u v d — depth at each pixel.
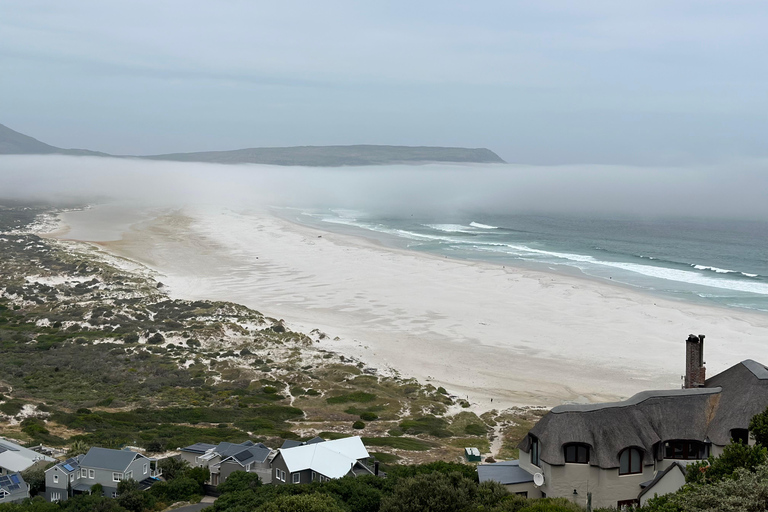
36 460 62.75
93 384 102.31
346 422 89.38
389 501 42.81
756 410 41.06
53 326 134.25
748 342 118.38
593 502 40.28
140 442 73.25
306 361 116.75
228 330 131.50
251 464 62.38
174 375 107.94
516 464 46.31
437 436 83.00
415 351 121.31
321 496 46.16
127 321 138.12
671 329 128.50
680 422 42.28
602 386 100.56
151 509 57.19
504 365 112.81
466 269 190.88
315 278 182.75
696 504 31.06
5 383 99.25
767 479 30.42
